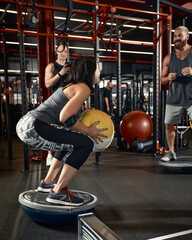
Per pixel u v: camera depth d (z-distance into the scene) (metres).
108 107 5.75
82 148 1.50
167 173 2.89
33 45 8.73
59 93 1.49
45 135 1.45
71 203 1.52
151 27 6.58
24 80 2.94
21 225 1.60
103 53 10.32
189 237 1.41
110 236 0.93
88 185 2.44
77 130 1.43
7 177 2.81
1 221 1.66
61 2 5.16
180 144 4.64
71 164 1.49
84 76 1.46
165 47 4.95
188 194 2.16
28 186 2.46
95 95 3.35
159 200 2.01
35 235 1.46
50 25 3.73
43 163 3.56
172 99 2.95
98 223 1.04
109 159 3.78
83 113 1.58
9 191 2.30
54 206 1.49
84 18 5.71
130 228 1.52
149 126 4.35
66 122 1.36
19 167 3.33
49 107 1.50
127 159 3.76
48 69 2.70
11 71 9.77
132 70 12.35
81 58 1.49
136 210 1.81
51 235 1.46
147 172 2.96
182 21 4.25
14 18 6.05
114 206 1.89
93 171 3.02
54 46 3.78
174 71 2.90
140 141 4.25
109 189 2.31
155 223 1.59
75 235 1.46
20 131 1.52
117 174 2.87
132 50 10.20
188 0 5.13
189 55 2.80
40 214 1.51
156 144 3.95
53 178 1.79
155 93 3.82
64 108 1.35
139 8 4.05
